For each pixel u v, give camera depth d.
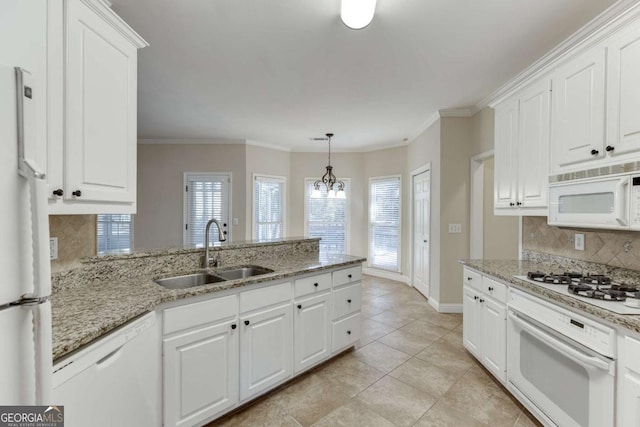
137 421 1.35
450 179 3.81
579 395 1.43
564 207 1.85
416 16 1.91
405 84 3.00
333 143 5.70
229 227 5.55
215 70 2.71
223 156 5.55
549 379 1.62
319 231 6.25
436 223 3.97
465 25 2.01
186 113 3.96
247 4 1.81
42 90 1.08
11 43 0.86
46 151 1.15
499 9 1.84
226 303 1.79
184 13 1.90
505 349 2.04
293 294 2.20
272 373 2.05
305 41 2.22
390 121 4.29
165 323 1.54
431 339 3.03
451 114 3.78
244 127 4.66
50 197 1.17
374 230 6.01
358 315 2.79
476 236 3.72
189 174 5.55
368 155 6.09
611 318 1.25
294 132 4.94
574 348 1.44
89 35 1.32
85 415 1.05
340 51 2.37
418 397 2.07
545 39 2.18
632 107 1.47
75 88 1.26
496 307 2.13
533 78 2.16
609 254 1.95
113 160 1.46
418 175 4.86
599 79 1.64
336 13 1.89
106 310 1.29
